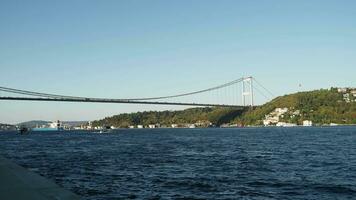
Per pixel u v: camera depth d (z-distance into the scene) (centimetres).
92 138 11825
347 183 2414
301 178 2648
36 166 3584
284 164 3600
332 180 2547
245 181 2520
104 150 6000
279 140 8544
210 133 14825
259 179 2608
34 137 13562
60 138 12231
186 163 3766
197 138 10412
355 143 7000
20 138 12594
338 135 10706
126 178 2692
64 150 6147
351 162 3734
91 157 4634
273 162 3800
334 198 1956
